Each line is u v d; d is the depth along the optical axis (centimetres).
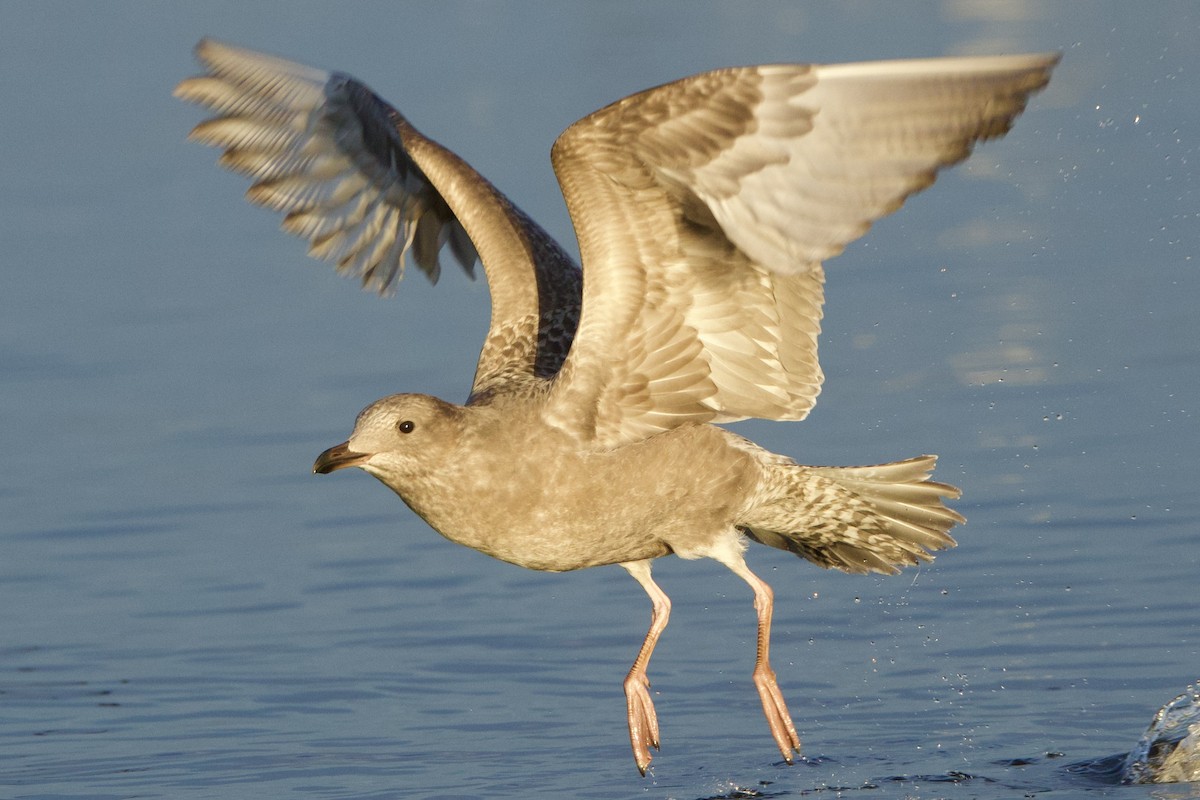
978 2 3741
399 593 1530
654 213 1004
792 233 909
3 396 2050
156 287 2422
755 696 1298
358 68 3509
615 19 3956
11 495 1780
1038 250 2300
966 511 1584
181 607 1516
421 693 1322
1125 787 1102
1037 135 2816
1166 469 1633
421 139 1233
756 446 1116
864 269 2308
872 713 1253
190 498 1764
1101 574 1441
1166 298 2077
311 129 1228
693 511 1105
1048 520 1549
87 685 1359
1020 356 1936
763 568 1549
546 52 3588
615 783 1150
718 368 1080
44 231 2677
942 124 873
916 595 1444
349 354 2123
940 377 1898
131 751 1230
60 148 3133
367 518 1722
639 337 1055
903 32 3453
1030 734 1201
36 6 4381
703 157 940
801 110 909
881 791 1118
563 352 1173
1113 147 2694
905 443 1731
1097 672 1284
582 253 1024
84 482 1806
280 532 1684
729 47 3450
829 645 1376
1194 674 1267
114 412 1989
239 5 4259
